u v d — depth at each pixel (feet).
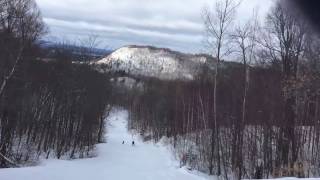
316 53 100.58
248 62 145.48
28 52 156.46
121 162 154.51
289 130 132.05
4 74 141.08
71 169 111.86
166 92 341.41
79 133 191.83
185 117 239.09
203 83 205.26
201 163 147.13
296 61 125.29
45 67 177.88
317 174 118.83
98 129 250.16
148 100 379.55
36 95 171.42
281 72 141.38
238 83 160.56
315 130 134.31
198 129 193.06
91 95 209.46
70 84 188.03
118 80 524.11
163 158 172.04
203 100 197.26
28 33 176.04
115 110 494.18
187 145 179.93
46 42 177.88
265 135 137.08
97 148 208.64
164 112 297.12
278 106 138.10
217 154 137.39
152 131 294.25
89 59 200.13
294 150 127.65
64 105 184.65
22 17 156.87
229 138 148.15
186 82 302.04
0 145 137.90
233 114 154.61
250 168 133.49
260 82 150.61
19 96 155.02
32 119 168.14
